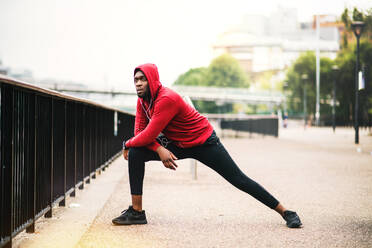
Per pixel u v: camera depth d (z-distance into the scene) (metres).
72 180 5.52
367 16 29.08
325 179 7.88
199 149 4.07
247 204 5.36
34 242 3.50
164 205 5.28
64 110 4.95
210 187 6.78
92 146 7.19
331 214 4.81
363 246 3.54
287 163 10.81
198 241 3.65
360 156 12.87
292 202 5.55
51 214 4.42
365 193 6.32
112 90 78.75
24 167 3.61
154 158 4.17
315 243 3.62
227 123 31.52
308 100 64.25
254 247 3.48
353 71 52.38
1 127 3.08
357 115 18.84
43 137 4.18
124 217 4.22
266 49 177.88
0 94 3.04
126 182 7.06
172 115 3.93
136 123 4.30
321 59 64.62
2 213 3.12
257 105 109.19
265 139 23.52
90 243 3.54
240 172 4.15
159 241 3.63
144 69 3.94
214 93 93.88
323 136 26.98
